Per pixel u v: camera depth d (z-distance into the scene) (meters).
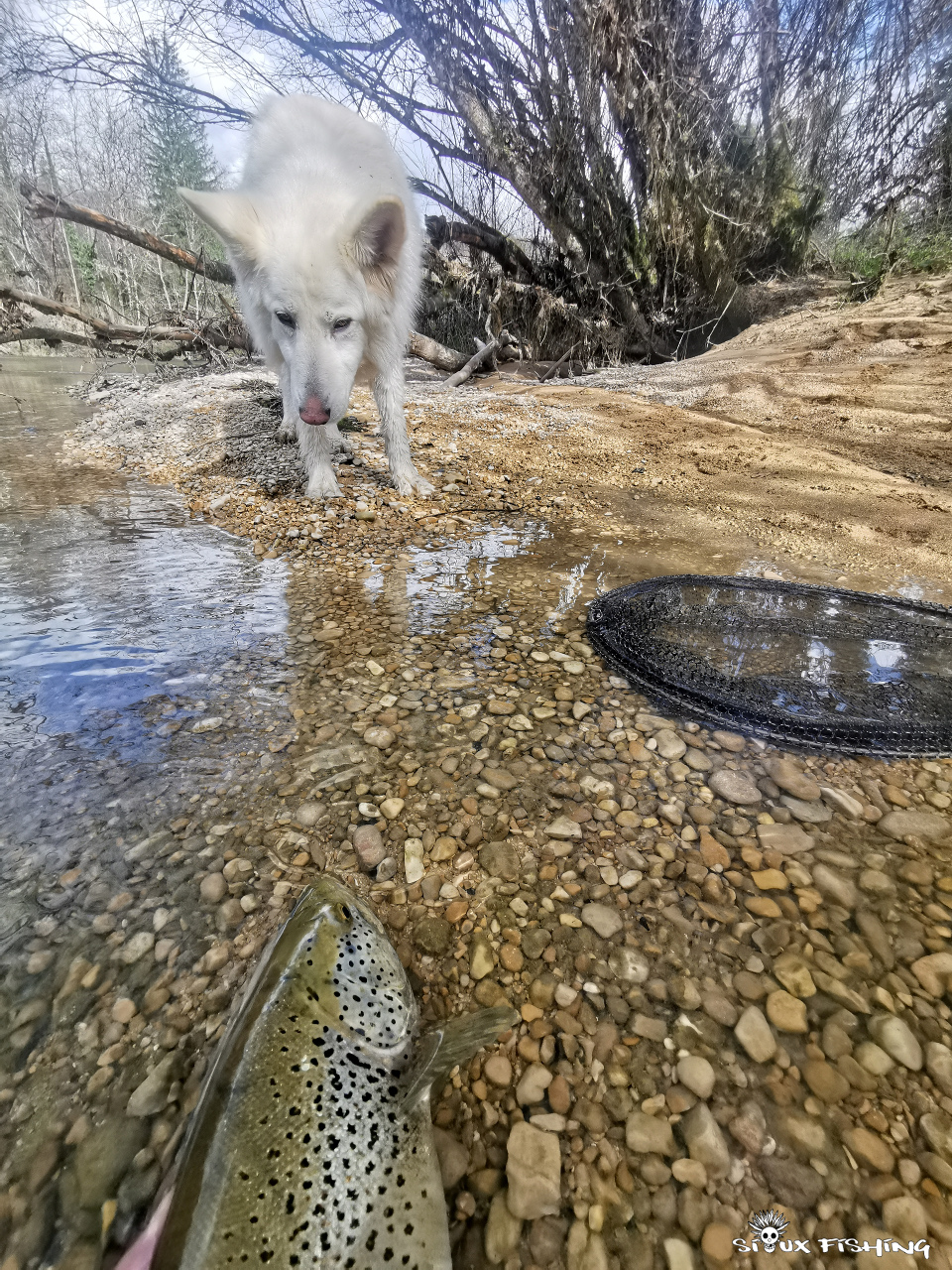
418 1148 0.25
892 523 0.98
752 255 2.80
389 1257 0.22
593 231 2.77
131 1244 0.23
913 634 0.65
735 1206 0.24
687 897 0.37
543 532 0.96
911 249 2.45
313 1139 0.23
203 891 0.38
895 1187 0.25
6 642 0.63
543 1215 0.24
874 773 0.47
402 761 0.48
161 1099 0.28
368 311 0.85
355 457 1.24
